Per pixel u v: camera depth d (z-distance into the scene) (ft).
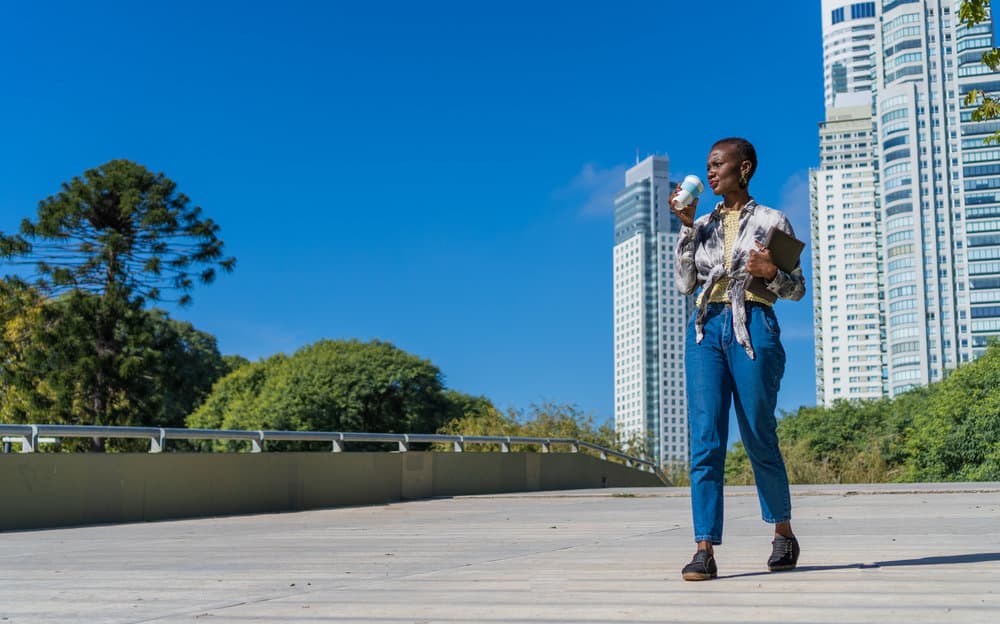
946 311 397.80
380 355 151.12
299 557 15.87
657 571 11.82
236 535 22.38
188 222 97.96
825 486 36.06
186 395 170.91
